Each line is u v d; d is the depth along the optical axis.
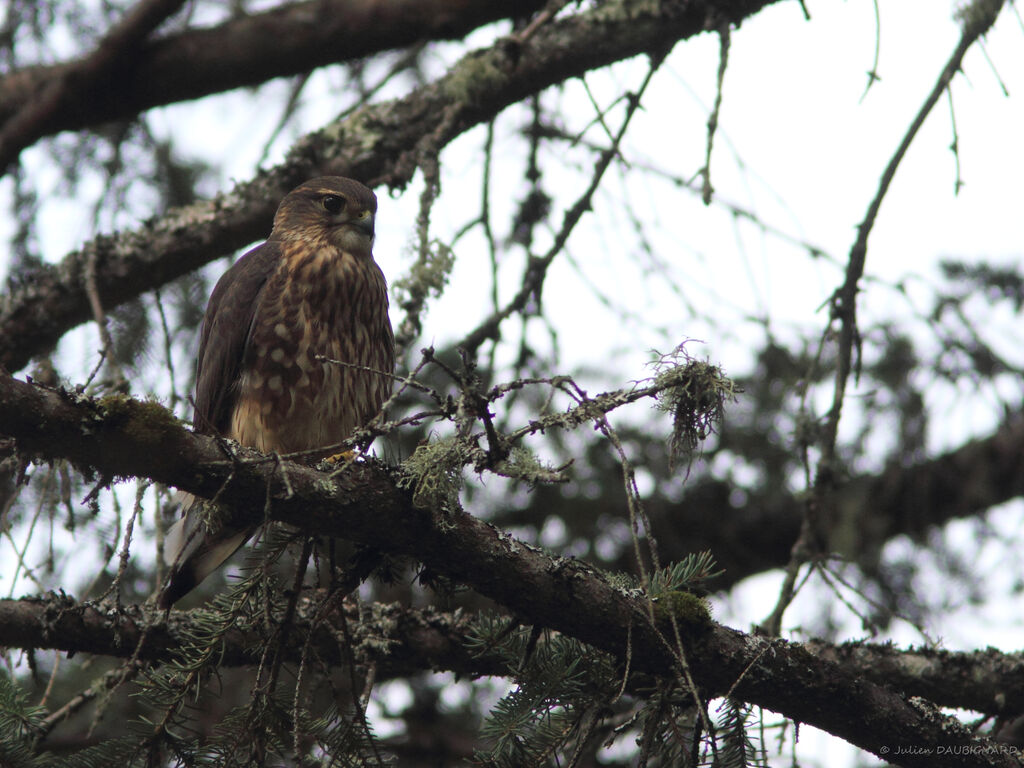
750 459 12.66
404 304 8.84
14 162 11.58
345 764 6.29
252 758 6.11
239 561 10.46
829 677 6.62
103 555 8.83
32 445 5.57
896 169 9.17
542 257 10.00
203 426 9.34
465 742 10.76
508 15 11.11
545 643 6.70
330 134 10.69
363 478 6.16
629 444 12.52
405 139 10.52
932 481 12.68
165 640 7.22
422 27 11.15
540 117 11.32
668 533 12.60
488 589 6.39
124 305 11.00
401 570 6.77
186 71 11.31
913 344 11.81
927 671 7.94
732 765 6.30
